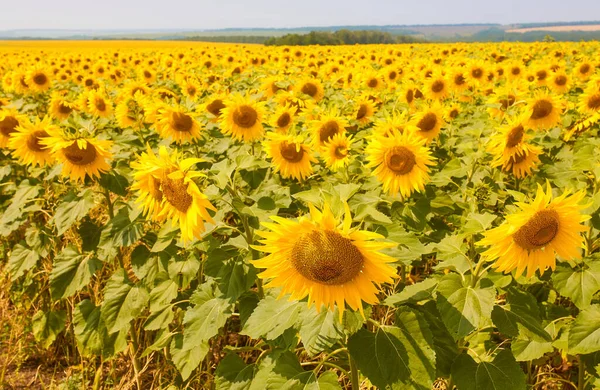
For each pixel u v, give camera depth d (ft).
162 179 3.33
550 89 11.55
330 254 2.51
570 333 3.19
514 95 7.83
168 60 19.93
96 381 4.53
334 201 2.76
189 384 4.41
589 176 4.42
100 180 4.56
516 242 2.86
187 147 6.53
